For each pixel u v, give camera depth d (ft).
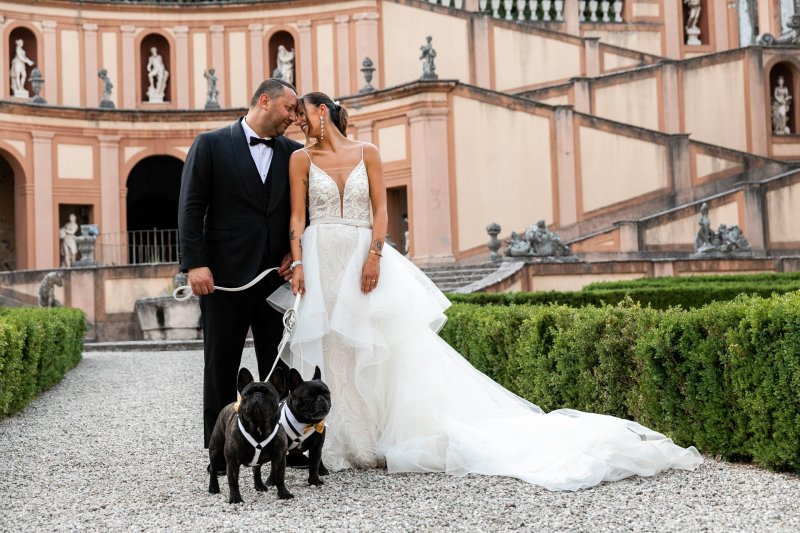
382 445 22.00
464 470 21.21
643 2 120.37
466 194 92.68
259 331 22.89
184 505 18.75
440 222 91.76
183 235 21.79
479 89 93.30
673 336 23.07
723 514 17.03
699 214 86.28
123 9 112.68
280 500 18.76
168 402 37.22
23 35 110.01
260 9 114.11
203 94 114.32
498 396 23.63
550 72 110.42
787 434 20.17
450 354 23.52
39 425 31.99
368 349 21.40
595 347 25.80
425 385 21.98
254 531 16.48
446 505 18.13
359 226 22.50
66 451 26.53
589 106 104.17
